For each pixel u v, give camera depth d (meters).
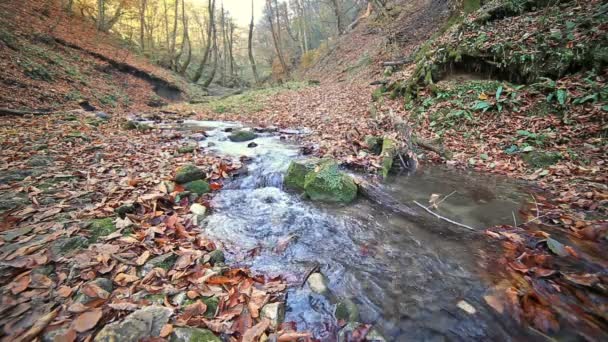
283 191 4.57
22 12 14.29
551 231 3.05
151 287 2.17
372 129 6.89
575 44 5.96
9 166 4.29
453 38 8.84
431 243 3.08
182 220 3.35
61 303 1.93
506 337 1.95
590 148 4.70
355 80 14.47
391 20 17.59
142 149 5.85
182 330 1.79
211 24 25.33
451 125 6.66
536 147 5.18
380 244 3.12
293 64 32.53
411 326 2.06
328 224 3.57
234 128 8.61
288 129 8.49
